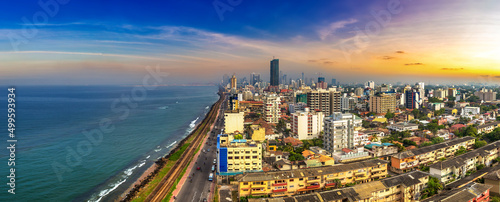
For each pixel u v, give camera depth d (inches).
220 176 3809.1
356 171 3462.1
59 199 3454.7
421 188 3208.7
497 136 5364.2
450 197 2743.6
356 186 2913.4
